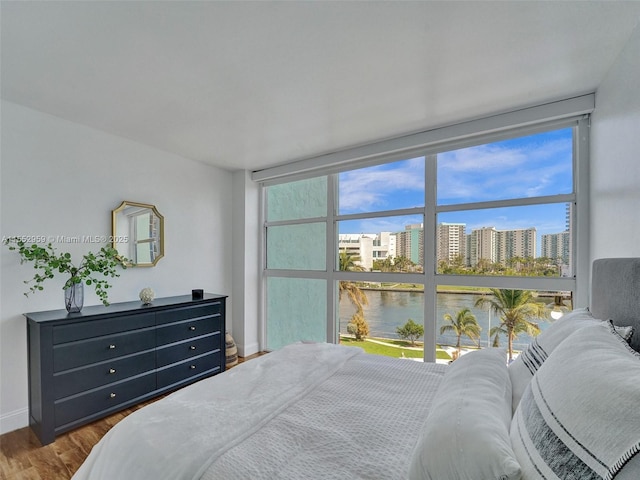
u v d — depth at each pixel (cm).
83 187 272
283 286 407
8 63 182
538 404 81
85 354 231
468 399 96
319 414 124
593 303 145
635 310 112
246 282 403
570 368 80
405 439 106
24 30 154
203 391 142
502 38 162
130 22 150
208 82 205
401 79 202
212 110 245
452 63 185
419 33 159
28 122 240
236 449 100
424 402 135
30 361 229
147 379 269
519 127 250
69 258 243
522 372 126
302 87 211
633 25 152
